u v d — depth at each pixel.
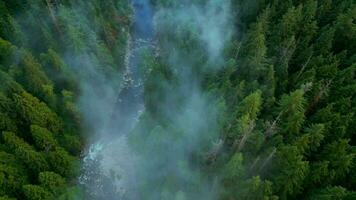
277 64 53.91
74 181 50.25
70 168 48.72
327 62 53.19
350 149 42.41
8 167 42.72
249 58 53.19
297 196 42.31
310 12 58.41
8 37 55.53
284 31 57.28
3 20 55.94
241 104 45.28
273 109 47.59
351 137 46.78
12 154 44.72
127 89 68.38
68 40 57.47
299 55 55.22
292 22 56.88
